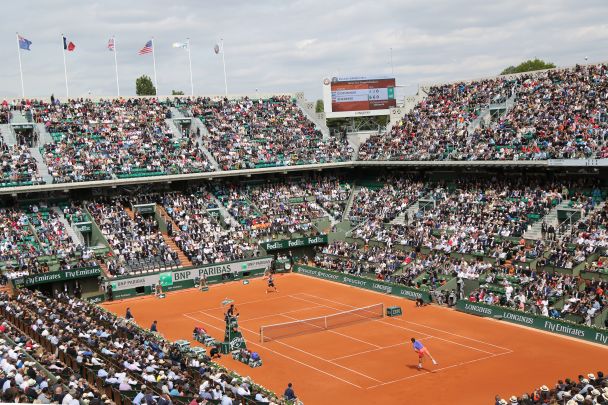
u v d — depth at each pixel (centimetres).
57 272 7775
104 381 3834
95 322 5809
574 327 5638
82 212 9156
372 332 6053
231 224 9775
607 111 8344
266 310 7175
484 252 7631
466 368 4891
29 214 8862
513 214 8212
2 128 9725
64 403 2952
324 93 11662
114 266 8369
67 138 9912
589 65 9444
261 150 10844
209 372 4306
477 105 10325
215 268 8925
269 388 4616
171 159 10094
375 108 11794
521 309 6303
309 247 10044
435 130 10362
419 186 10206
